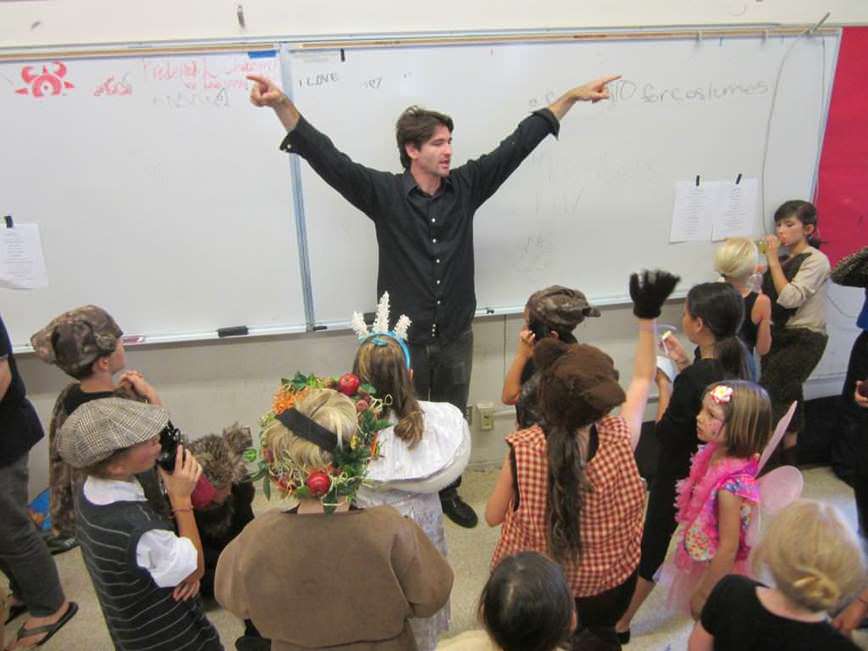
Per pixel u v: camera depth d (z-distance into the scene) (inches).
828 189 105.3
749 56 95.3
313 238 92.4
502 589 36.2
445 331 87.1
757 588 39.6
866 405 71.3
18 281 87.7
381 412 53.9
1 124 81.1
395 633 39.9
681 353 74.8
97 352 60.2
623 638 72.1
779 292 98.6
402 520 40.2
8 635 76.9
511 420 109.4
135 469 48.9
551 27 89.8
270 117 85.7
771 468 103.2
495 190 86.1
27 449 71.8
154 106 83.0
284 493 37.8
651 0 91.9
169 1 80.7
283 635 39.3
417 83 87.4
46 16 79.4
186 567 48.9
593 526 49.2
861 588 36.1
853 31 97.1
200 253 90.6
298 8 83.2
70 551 92.4
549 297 71.8
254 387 99.7
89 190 85.4
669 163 98.4
